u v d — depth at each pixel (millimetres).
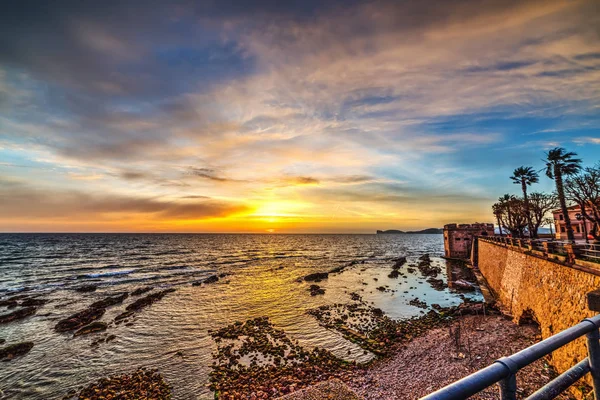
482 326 21906
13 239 186250
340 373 16844
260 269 61094
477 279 41594
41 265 66062
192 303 32688
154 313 28766
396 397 14219
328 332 23422
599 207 28109
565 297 13828
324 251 114250
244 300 34094
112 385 15883
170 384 15992
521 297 20953
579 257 13398
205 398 14750
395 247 141250
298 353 19453
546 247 17000
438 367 16547
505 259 28453
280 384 15789
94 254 93062
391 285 42781
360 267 63688
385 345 20516
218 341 21734
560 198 29344
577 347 11539
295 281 46500
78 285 42594
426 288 40250
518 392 12117
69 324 24625
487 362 16359
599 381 2426
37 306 31094
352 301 33531
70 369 17672
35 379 16609
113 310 29812
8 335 22906
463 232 72812
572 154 29094
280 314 28547
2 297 35438
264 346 20609
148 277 50156
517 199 48469
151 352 19906
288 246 149500
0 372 17328
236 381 16125
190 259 81500
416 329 23484
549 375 12828
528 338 18219
